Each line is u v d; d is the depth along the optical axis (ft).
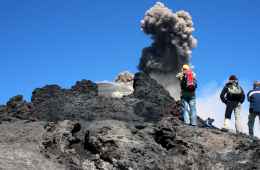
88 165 49.55
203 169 50.93
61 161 49.14
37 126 55.06
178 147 52.60
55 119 62.34
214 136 56.49
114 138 51.06
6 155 46.73
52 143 51.39
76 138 53.01
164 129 53.83
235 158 52.65
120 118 62.54
